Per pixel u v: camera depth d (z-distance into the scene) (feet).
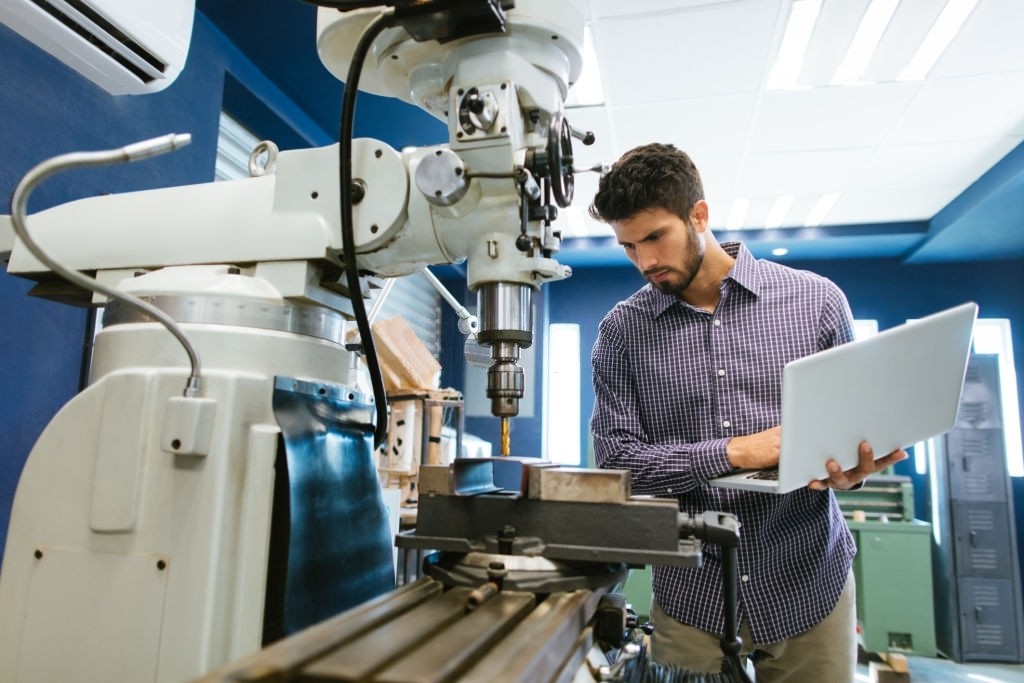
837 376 2.60
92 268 3.08
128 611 2.33
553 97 2.86
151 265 3.00
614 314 4.58
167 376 2.47
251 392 2.51
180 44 5.02
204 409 2.36
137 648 2.29
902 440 3.04
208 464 2.37
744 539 3.87
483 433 16.22
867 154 10.50
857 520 11.44
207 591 2.29
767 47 7.77
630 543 2.21
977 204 11.30
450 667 1.41
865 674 10.52
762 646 3.87
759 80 8.48
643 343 4.39
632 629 2.90
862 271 15.20
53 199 5.09
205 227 2.95
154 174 6.17
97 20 4.38
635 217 3.64
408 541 2.40
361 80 3.29
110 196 3.23
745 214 13.20
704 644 3.98
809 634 3.92
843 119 9.43
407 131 9.52
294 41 7.39
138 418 2.42
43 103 4.99
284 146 9.23
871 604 11.01
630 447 4.06
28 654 2.39
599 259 15.71
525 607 2.00
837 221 13.48
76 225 3.17
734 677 2.41
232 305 2.65
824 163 10.85
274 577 2.41
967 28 7.42
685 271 3.83
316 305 2.98
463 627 1.74
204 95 6.91
